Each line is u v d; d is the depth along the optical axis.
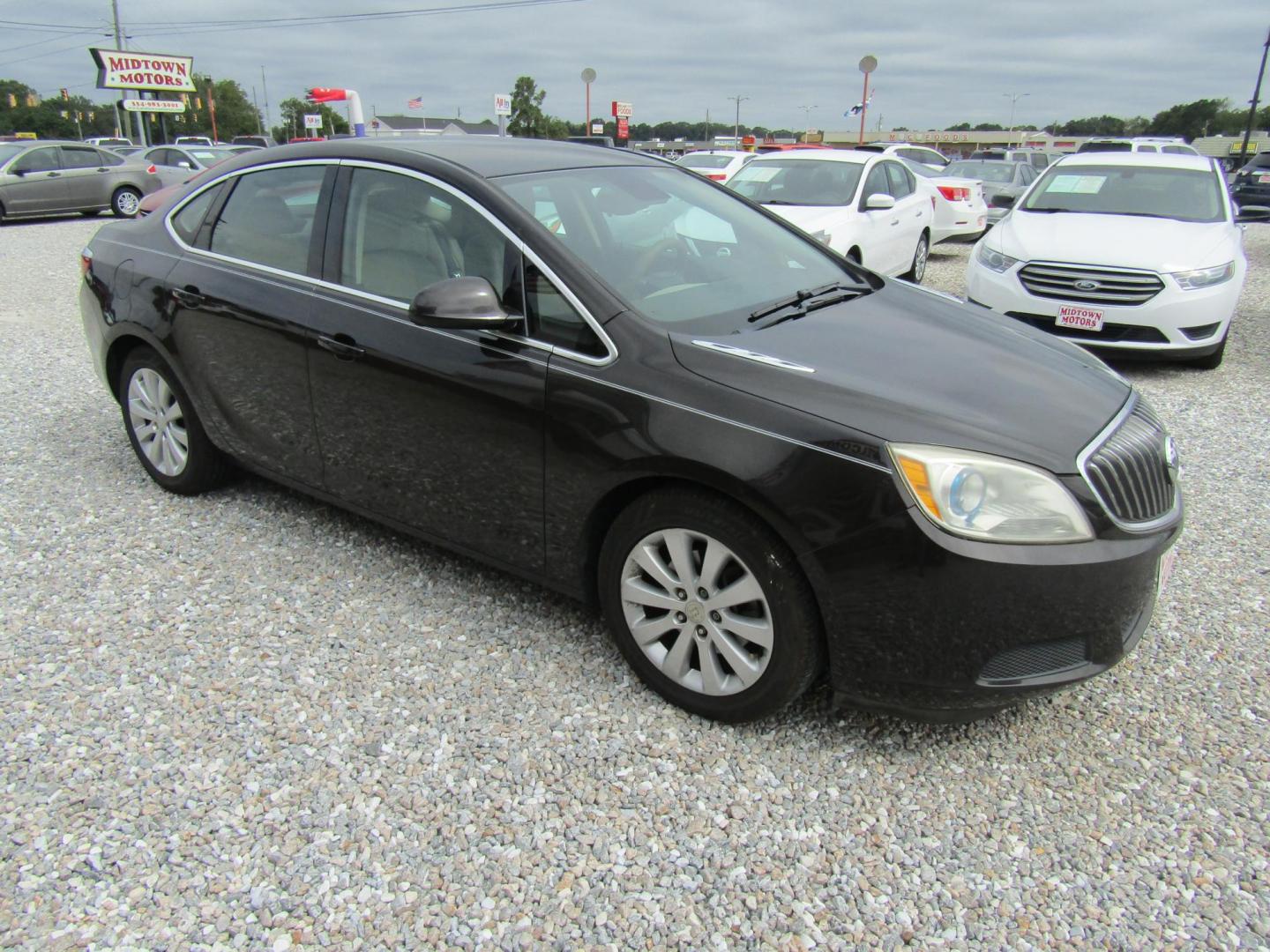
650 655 2.78
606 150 3.81
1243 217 19.39
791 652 2.48
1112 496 2.45
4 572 3.53
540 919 2.07
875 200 8.62
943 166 17.77
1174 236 6.62
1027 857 2.26
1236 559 3.77
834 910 2.11
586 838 2.30
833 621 2.40
